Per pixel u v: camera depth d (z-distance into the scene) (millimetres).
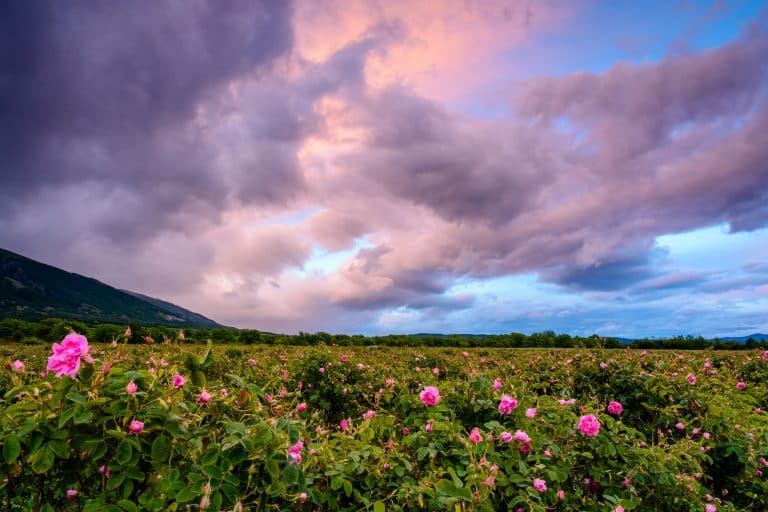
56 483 2467
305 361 6969
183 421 2377
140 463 2352
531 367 8266
